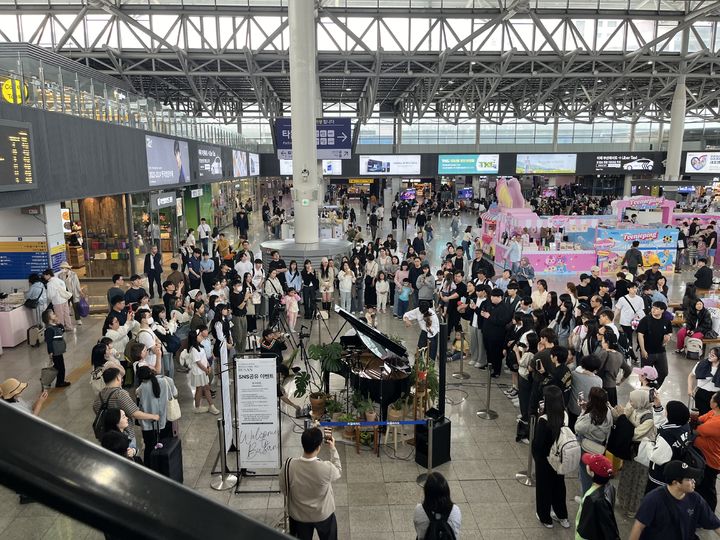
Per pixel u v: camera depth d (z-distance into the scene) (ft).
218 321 30.89
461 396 32.50
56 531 13.25
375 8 82.43
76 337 43.14
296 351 33.27
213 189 105.09
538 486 20.54
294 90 62.13
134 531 1.83
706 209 109.81
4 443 1.84
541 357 24.20
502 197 79.36
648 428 19.86
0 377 34.86
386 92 137.18
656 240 71.92
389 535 20.24
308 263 49.90
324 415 28.17
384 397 27.09
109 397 20.67
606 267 71.46
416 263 49.55
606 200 132.05
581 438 20.26
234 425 24.99
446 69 106.63
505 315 34.06
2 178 33.63
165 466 21.89
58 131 41.14
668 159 123.13
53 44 84.99
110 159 50.80
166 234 75.15
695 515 14.23
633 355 32.09
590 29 99.50
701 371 25.08
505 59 90.84
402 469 24.80
